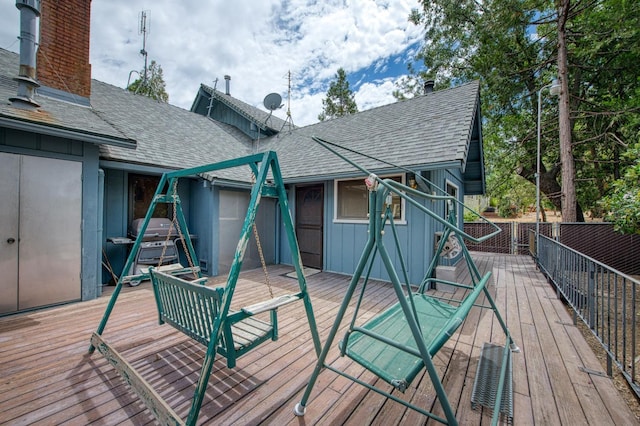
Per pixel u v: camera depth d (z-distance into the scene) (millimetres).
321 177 5555
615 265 6867
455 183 7176
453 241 4262
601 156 11453
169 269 3162
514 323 3279
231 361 1882
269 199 7070
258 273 6020
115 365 2141
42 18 4227
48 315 3449
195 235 6137
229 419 1788
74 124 3662
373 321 2318
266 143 9469
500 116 12969
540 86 11875
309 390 1812
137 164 4688
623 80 10195
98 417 1801
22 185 3471
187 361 2471
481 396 1960
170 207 6055
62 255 3785
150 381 2176
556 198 12352
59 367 2350
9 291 3400
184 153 5996
